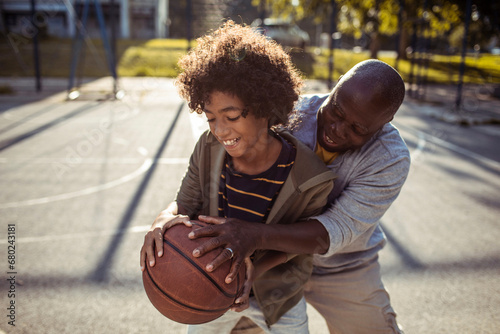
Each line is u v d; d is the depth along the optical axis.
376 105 1.41
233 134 1.35
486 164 6.94
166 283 1.38
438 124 10.38
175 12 17.02
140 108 10.71
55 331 2.64
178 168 6.23
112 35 13.20
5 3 21.52
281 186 1.50
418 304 3.04
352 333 1.96
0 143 7.37
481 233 4.25
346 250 1.85
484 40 17.47
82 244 3.82
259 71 1.32
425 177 6.14
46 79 14.69
